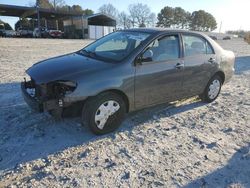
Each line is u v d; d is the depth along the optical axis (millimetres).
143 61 4691
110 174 3541
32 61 11781
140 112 5555
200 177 3561
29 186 3260
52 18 53906
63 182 3354
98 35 46906
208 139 4562
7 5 41125
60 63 4617
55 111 4098
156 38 4941
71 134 4508
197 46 5742
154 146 4262
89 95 4141
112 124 4574
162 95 5133
